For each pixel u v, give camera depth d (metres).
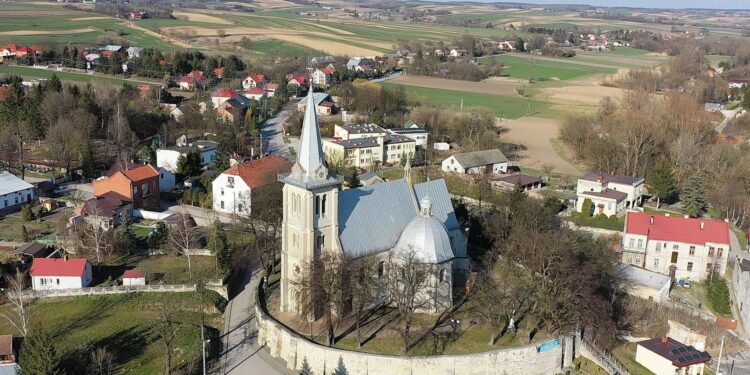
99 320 119.94
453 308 120.50
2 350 103.56
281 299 118.38
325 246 112.75
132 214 177.75
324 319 115.44
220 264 137.62
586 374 112.06
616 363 114.75
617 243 167.50
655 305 138.38
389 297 119.31
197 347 112.06
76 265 131.25
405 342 104.50
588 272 123.25
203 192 194.12
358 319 106.19
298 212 111.25
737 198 199.38
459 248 133.88
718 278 156.00
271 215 143.38
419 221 116.81
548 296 114.50
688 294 149.50
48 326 117.00
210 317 124.44
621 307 134.62
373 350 105.69
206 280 133.38
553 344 110.88
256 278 140.88
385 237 120.06
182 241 149.38
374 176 192.00
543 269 122.19
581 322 114.56
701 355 114.19
